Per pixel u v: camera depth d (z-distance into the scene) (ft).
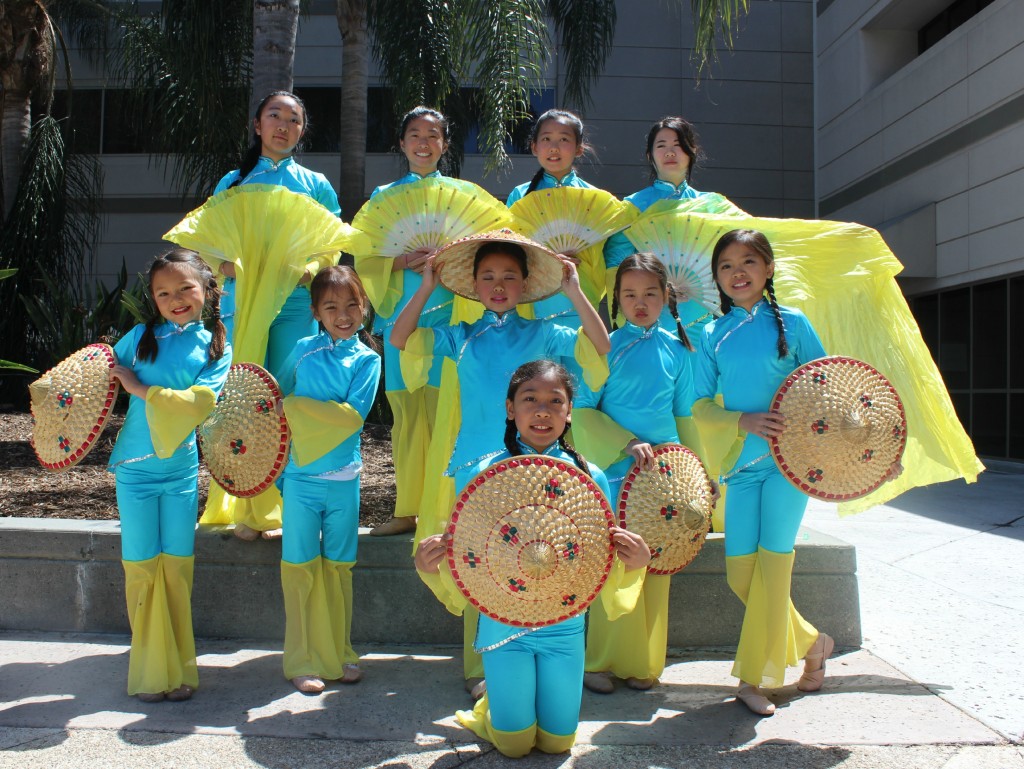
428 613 14.03
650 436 12.14
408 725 10.82
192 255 11.99
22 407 33.68
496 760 9.82
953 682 12.00
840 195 53.52
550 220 13.29
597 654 12.39
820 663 11.76
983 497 28.19
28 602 14.48
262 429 12.32
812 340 11.77
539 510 9.09
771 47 58.85
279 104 15.33
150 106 40.93
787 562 11.44
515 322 11.44
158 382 11.64
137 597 11.74
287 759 9.80
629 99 58.34
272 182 15.47
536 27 30.19
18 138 39.47
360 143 37.47
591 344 10.93
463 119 42.93
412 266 13.52
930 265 43.32
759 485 11.72
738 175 58.54
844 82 52.90
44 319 32.12
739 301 11.77
